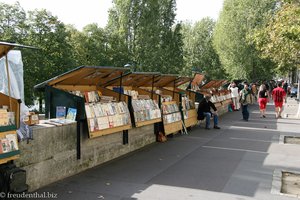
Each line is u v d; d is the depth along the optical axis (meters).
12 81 8.05
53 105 7.61
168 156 9.08
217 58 59.28
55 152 6.52
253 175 7.43
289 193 6.41
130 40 49.78
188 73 57.03
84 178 6.88
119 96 9.33
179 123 12.42
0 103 5.61
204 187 6.54
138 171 7.54
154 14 50.03
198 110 14.49
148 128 10.55
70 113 7.28
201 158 8.92
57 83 8.04
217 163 8.42
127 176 7.12
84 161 7.43
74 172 7.11
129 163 8.23
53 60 30.05
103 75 8.86
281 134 13.19
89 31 42.25
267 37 13.42
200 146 10.53
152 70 47.41
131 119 9.42
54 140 6.48
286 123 16.67
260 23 39.66
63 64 30.69
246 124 16.16
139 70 46.59
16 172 5.19
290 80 55.84
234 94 23.42
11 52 8.34
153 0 49.56
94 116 7.52
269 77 46.12
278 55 14.78
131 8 49.41
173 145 10.60
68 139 6.87
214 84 22.64
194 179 7.04
